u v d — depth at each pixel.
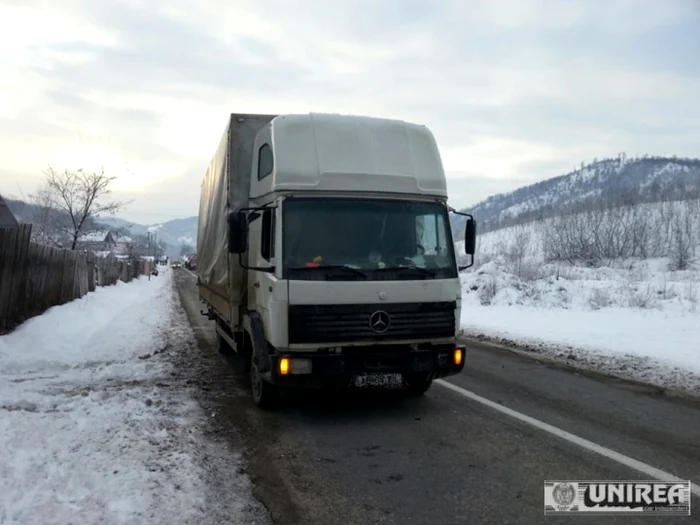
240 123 7.89
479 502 4.20
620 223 48.12
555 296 18.88
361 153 6.43
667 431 5.87
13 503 3.90
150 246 93.75
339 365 5.72
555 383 8.15
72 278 18.11
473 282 21.22
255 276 6.87
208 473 4.65
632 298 17.27
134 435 5.48
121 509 3.85
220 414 6.47
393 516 3.98
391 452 5.27
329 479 4.63
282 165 6.15
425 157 6.72
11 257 11.65
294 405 6.87
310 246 5.96
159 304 21.44
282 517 3.94
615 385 8.03
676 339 11.23
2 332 10.99
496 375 8.71
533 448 5.34
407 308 6.00
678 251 44.56
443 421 6.24
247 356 8.16
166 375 8.60
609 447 5.36
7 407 6.50
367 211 6.25
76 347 11.41
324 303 5.76
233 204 7.81
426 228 6.45
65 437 5.36
